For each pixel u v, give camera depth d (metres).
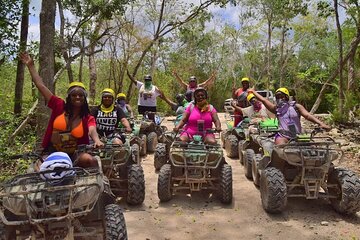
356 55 17.14
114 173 6.22
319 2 14.77
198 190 6.24
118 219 3.84
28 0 7.41
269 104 6.52
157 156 8.20
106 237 3.74
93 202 3.62
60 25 12.23
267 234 5.03
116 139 6.32
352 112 14.46
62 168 3.64
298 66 37.75
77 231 3.89
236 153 9.57
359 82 16.31
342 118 13.87
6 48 7.40
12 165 7.15
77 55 10.89
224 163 6.38
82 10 11.36
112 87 21.36
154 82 24.33
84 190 3.56
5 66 9.84
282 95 6.43
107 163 5.88
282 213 5.71
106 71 21.28
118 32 17.41
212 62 38.50
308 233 5.01
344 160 8.76
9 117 7.95
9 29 7.32
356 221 5.36
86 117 4.64
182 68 32.25
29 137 8.14
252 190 6.95
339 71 14.58
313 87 37.03
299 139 5.78
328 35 30.52
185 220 5.54
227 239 4.91
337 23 14.54
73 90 4.52
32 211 3.47
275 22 27.19
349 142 10.73
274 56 38.09
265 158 6.29
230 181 6.05
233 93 10.62
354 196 5.22
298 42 34.78
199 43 35.09
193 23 20.98
